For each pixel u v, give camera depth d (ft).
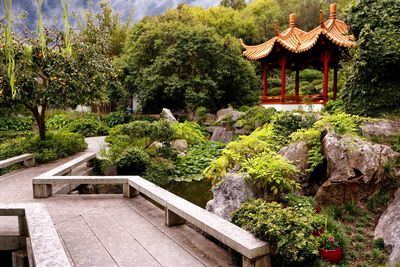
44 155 26.66
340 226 11.82
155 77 52.54
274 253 9.09
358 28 21.48
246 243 8.81
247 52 41.60
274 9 86.43
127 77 56.18
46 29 24.16
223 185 13.64
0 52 21.07
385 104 19.88
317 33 34.71
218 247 10.78
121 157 25.55
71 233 11.80
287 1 96.32
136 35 60.44
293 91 53.67
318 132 16.33
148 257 10.01
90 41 29.94
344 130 15.84
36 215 9.83
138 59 57.57
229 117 43.83
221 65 54.34
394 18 19.80
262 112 38.01
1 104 24.41
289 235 9.19
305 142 16.62
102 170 24.57
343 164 14.38
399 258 9.68
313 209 13.15
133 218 13.29
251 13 85.35
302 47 34.99
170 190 24.76
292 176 15.72
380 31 19.54
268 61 40.70
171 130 31.04
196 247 10.72
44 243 7.67
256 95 59.77
